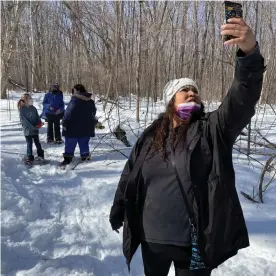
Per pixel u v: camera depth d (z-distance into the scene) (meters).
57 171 6.52
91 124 7.41
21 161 7.09
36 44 30.20
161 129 2.08
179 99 2.06
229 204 1.87
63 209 4.66
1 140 9.67
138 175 2.12
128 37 17.03
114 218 2.36
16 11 20.45
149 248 2.09
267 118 12.84
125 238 2.19
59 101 9.52
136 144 2.22
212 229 1.85
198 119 2.05
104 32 16.95
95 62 18.66
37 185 5.50
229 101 1.74
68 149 7.18
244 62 1.63
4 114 15.29
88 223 4.24
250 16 14.30
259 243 3.59
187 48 17.59
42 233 3.79
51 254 3.46
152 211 2.03
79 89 7.25
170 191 1.97
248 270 3.18
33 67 26.62
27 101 7.13
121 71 15.64
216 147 1.86
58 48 30.95
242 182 5.52
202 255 1.89
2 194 4.56
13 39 21.30
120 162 7.44
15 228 3.84
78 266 3.18
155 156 2.05
